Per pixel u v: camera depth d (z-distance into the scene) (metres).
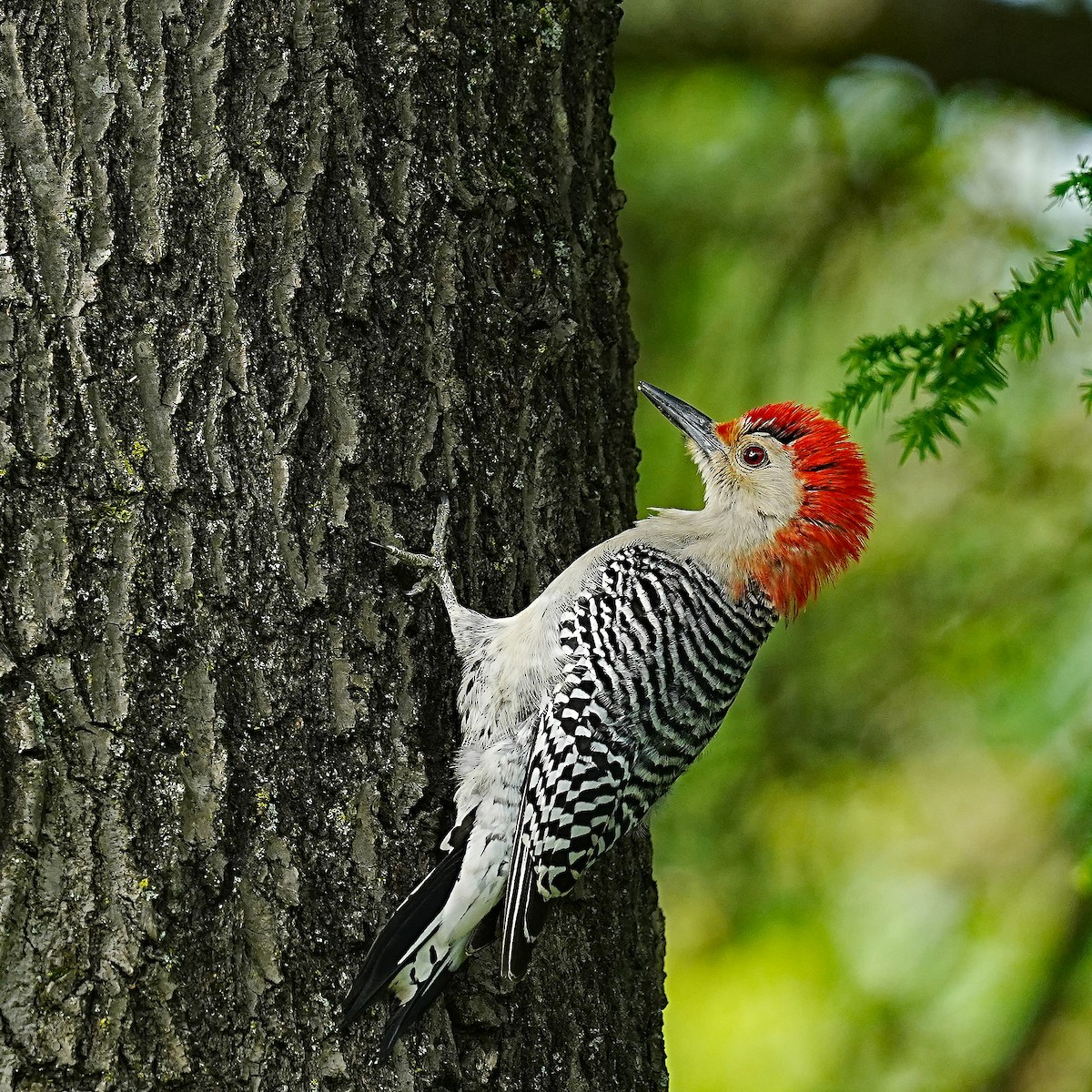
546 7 8.14
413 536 7.49
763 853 13.84
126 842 6.44
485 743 7.82
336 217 7.30
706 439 9.73
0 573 6.48
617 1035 8.05
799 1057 13.51
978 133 14.93
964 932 13.69
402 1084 6.98
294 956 6.72
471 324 7.70
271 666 6.95
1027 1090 12.80
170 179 6.93
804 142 15.09
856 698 13.77
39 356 6.65
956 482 13.98
